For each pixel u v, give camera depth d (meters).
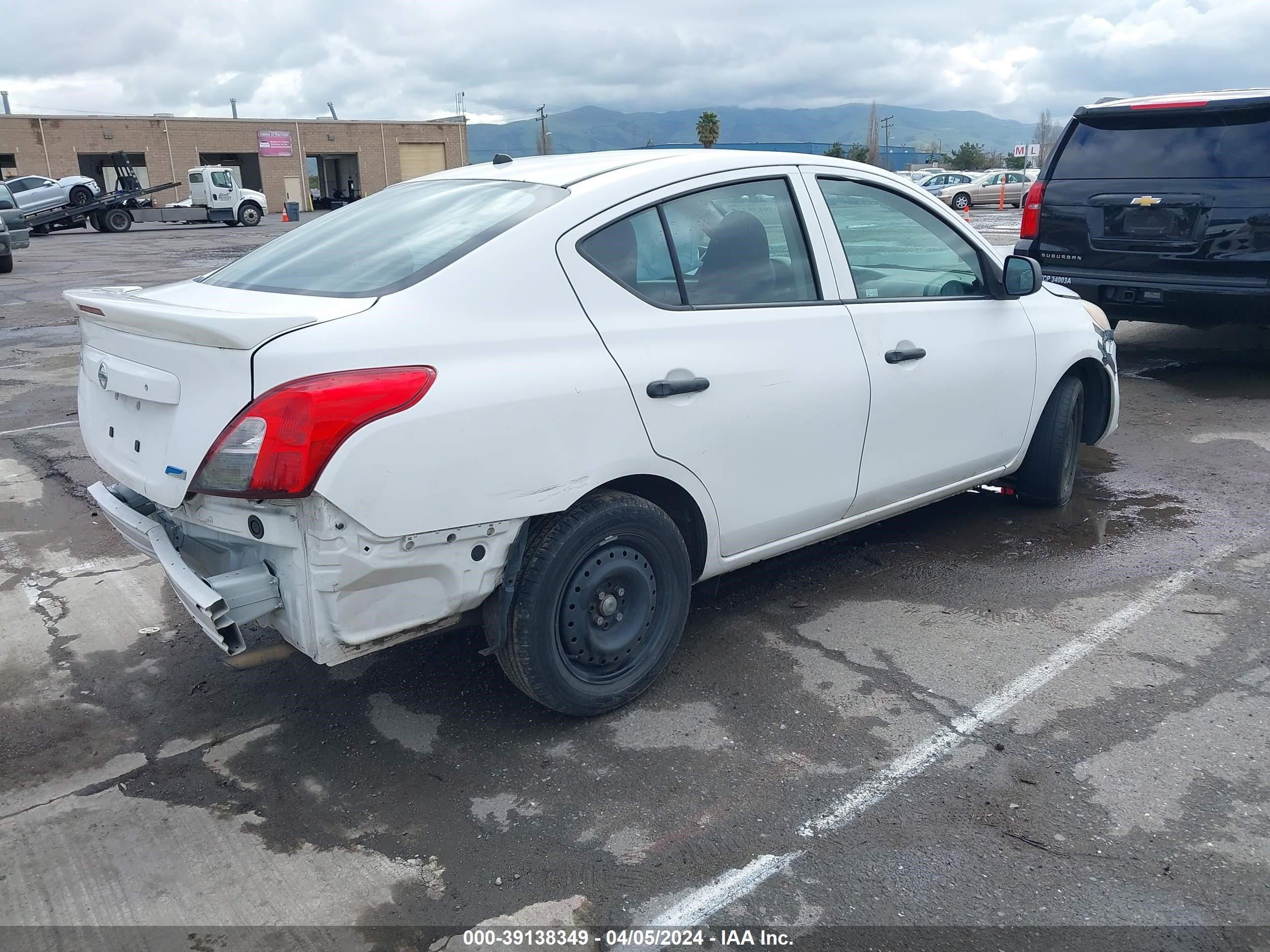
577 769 3.02
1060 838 2.66
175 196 53.88
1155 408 7.14
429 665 3.69
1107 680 3.46
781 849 2.65
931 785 2.90
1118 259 7.36
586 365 2.96
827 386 3.63
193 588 2.62
